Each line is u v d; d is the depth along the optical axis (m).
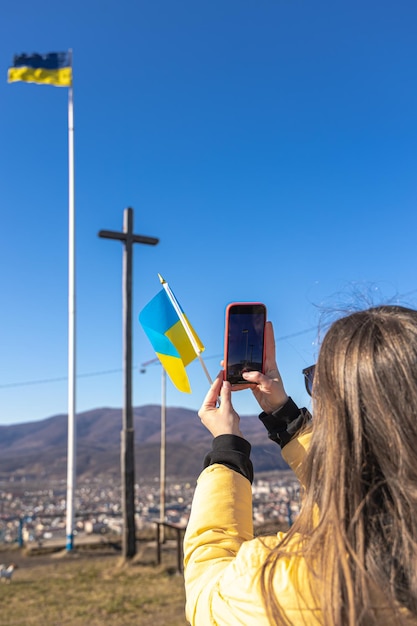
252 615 0.94
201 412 1.37
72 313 16.25
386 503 0.90
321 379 1.03
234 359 1.44
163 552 12.48
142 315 1.72
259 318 1.46
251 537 1.14
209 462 1.26
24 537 15.52
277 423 1.42
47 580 10.27
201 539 1.11
